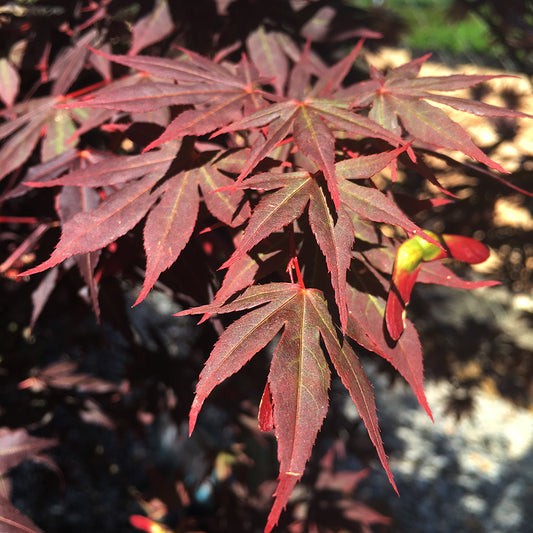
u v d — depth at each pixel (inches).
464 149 6.5
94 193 8.2
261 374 16.4
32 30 11.1
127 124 8.0
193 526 18.4
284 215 5.8
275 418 5.2
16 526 8.2
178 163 7.2
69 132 9.4
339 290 5.6
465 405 28.9
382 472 47.3
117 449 38.6
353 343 12.5
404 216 5.9
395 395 56.8
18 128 10.3
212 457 20.0
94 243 6.6
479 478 48.8
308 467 21.0
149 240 6.6
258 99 7.4
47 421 15.9
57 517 34.0
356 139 7.4
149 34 10.3
